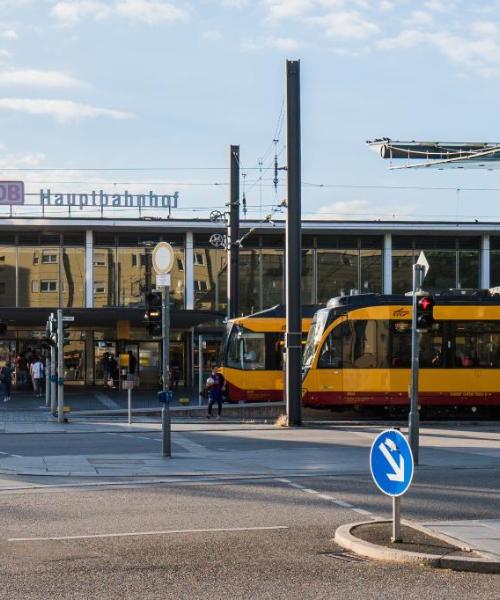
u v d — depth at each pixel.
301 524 14.12
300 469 21.72
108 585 10.08
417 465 22.58
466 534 12.43
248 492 17.78
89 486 18.78
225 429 33.06
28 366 58.75
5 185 60.38
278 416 39.66
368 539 12.17
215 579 10.39
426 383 36.69
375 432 32.16
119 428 33.69
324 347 37.22
